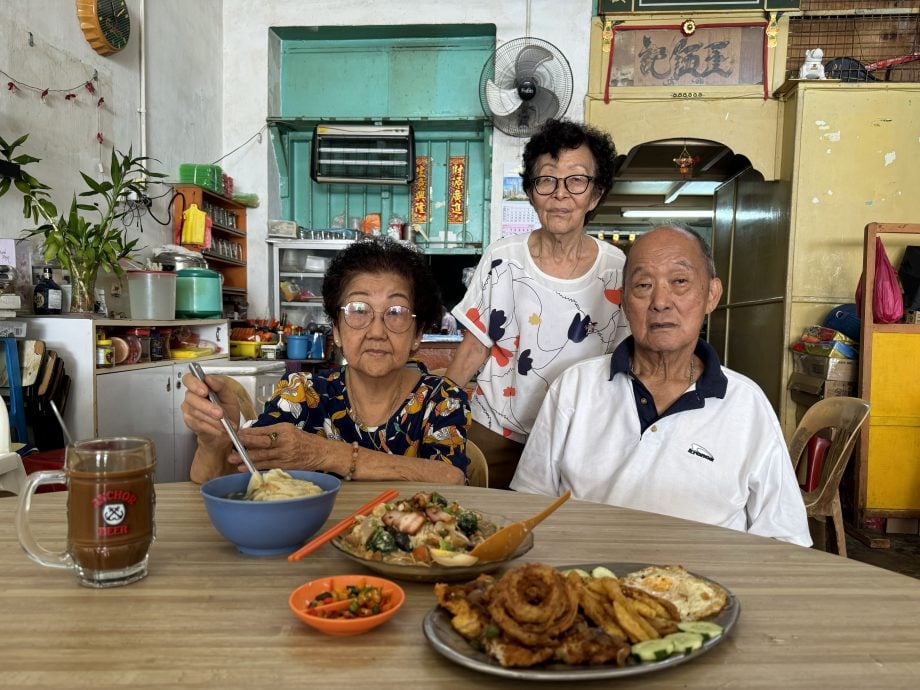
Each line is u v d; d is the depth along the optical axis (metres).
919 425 3.58
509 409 2.13
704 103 4.53
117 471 0.76
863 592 0.78
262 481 0.97
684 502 1.42
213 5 4.76
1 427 1.93
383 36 5.00
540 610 0.58
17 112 2.91
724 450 1.44
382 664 0.60
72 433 2.60
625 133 4.60
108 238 2.95
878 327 3.58
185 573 0.82
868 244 3.57
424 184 5.11
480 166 5.07
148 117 3.95
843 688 0.57
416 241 5.02
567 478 1.60
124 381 2.85
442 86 5.05
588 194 1.96
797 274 4.27
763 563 0.88
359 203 5.16
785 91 4.34
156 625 0.67
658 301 1.42
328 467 1.29
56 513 1.08
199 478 1.29
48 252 2.76
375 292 1.31
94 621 0.68
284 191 5.08
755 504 1.45
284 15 4.86
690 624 0.64
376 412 1.45
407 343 1.35
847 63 4.32
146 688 0.55
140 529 0.78
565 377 1.66
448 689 0.56
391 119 4.77
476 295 2.16
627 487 1.47
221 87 4.89
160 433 3.15
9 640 0.63
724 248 5.68
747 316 4.99
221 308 3.91
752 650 0.63
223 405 1.26
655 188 6.72
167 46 4.15
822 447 2.83
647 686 0.57
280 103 5.12
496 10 4.71
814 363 3.96
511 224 4.73
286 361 4.19
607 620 0.63
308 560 0.87
